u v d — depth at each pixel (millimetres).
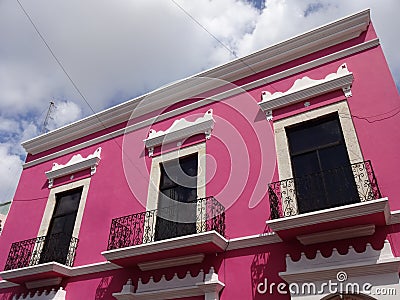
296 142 6898
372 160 5871
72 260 7922
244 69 8539
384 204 4906
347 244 5387
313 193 5941
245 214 6578
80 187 9273
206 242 6043
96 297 7148
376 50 6980
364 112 6402
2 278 8234
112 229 7445
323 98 6988
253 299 5645
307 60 7828
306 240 5629
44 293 7762
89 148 9945
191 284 6246
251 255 6082
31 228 9242
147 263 6816
